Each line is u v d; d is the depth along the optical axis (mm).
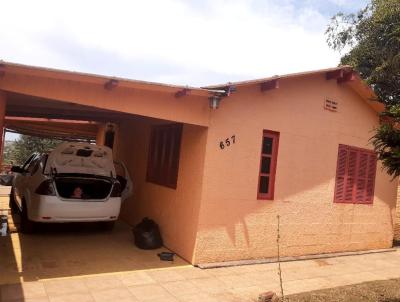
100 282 5621
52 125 14859
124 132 11289
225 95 6645
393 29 11836
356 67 13352
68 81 5438
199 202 6840
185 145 7469
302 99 8203
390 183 10266
